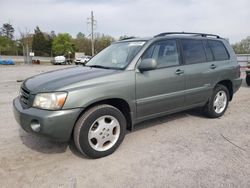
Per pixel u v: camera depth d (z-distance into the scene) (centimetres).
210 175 320
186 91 473
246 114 592
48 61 5809
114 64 427
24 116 341
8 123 527
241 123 523
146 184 303
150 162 355
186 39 493
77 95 338
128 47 448
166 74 436
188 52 488
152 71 420
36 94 343
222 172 327
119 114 383
